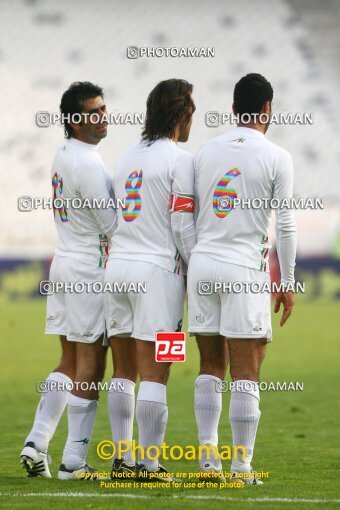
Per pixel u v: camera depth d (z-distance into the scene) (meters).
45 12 166.50
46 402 21.55
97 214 20.89
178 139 20.92
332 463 23.89
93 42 165.12
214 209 19.59
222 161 19.61
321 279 114.19
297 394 42.78
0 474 22.11
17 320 87.12
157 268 20.00
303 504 17.20
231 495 18.31
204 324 19.67
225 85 163.25
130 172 20.48
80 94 21.28
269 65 166.62
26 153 149.25
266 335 19.58
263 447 27.34
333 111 160.75
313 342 70.12
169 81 20.56
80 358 21.28
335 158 153.75
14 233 128.12
